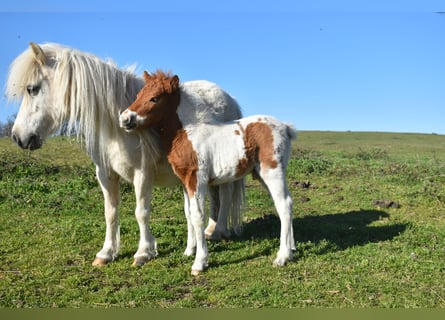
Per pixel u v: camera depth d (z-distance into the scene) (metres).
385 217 6.91
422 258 4.86
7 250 5.25
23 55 4.55
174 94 4.62
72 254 5.17
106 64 4.70
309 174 10.59
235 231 5.94
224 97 5.51
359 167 11.39
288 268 4.63
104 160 4.74
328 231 6.02
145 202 4.86
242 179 5.88
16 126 4.55
